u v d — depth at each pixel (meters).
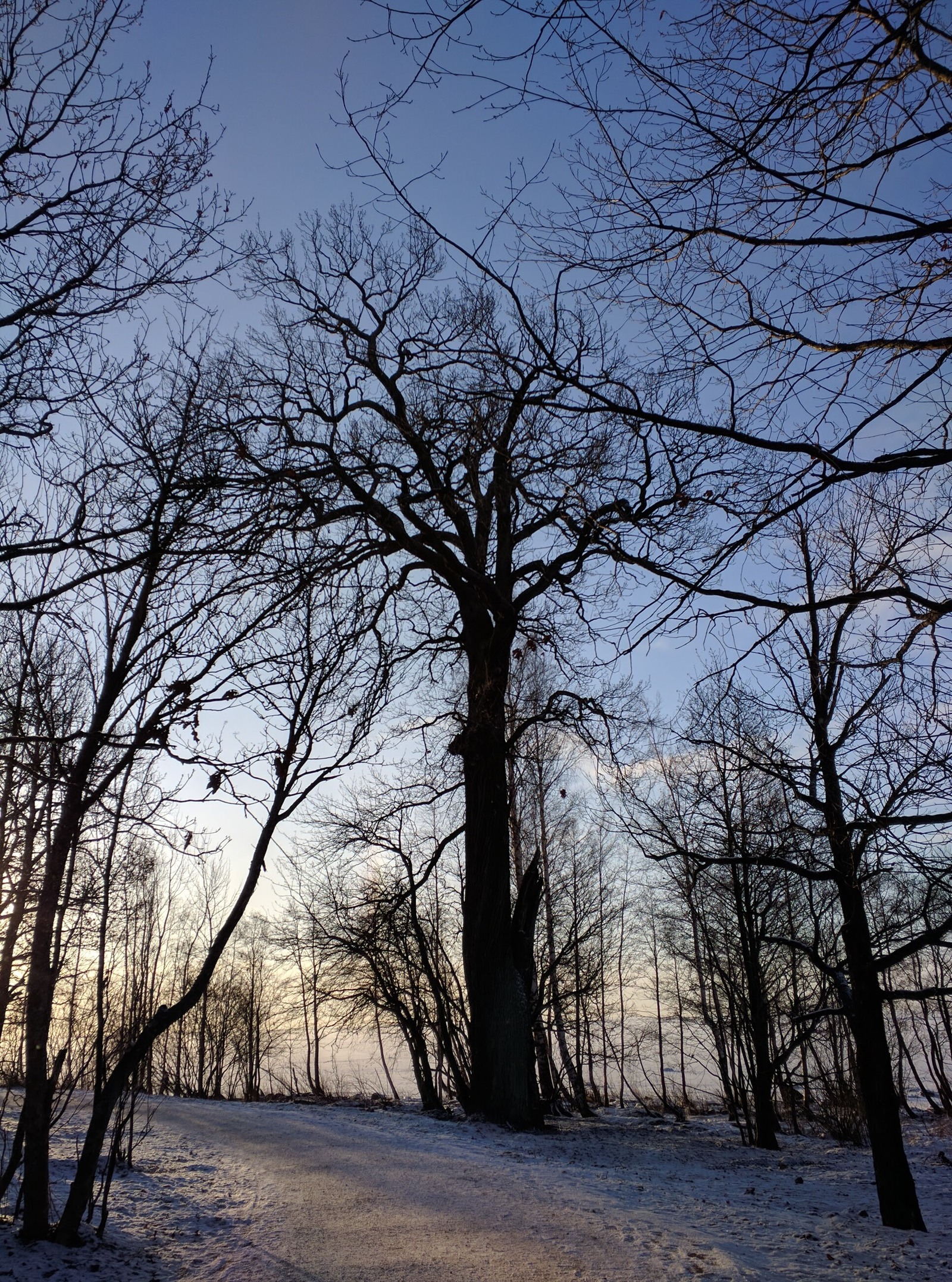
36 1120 7.66
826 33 4.05
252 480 8.55
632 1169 14.02
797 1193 12.62
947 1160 17.61
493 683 18.58
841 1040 23.28
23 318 5.64
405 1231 9.01
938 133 4.04
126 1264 7.46
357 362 15.08
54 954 8.29
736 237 4.54
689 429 4.48
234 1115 19.67
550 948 27.91
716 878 20.02
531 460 9.21
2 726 7.66
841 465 4.39
